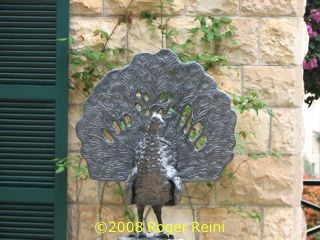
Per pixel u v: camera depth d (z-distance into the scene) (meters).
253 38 6.65
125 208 6.65
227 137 5.77
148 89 5.84
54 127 6.71
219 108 5.78
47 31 6.75
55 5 6.75
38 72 6.74
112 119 5.85
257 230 6.62
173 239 5.75
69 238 6.71
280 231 6.60
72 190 6.70
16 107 6.75
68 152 6.70
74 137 6.70
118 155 5.84
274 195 6.61
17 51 6.76
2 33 6.78
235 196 6.63
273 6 6.65
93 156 5.86
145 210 6.65
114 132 5.85
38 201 6.70
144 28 6.70
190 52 6.67
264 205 6.62
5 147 6.75
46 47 6.74
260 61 6.65
